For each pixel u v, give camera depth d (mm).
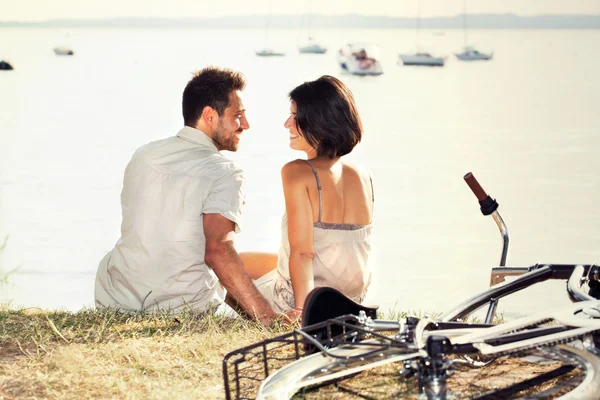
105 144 33281
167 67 110812
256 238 15289
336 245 4836
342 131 4820
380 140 34844
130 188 5141
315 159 4910
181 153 5156
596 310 2816
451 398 2588
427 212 19203
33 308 5324
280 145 30688
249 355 4031
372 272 5180
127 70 102812
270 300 5207
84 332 4559
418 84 81750
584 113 47781
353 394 2934
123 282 5211
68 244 14992
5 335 4434
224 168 5137
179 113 48250
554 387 2670
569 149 31453
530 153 30391
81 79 84062
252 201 19172
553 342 2535
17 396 3525
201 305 5227
